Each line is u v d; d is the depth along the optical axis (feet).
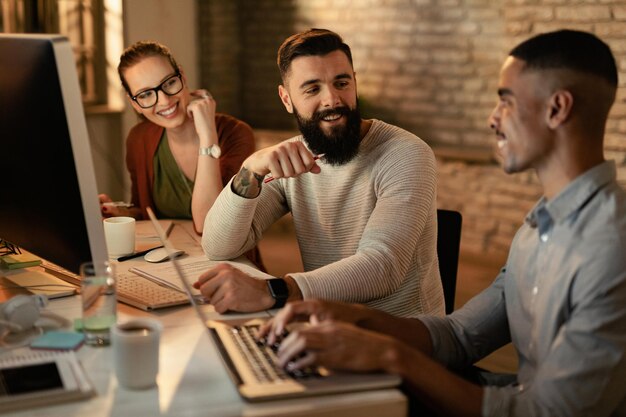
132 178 8.49
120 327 3.85
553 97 4.01
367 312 4.67
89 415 3.46
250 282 4.97
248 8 18.04
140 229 7.35
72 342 4.23
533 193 13.98
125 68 7.70
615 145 13.20
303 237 6.42
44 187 4.73
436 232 6.13
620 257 3.81
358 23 16.78
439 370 3.98
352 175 6.06
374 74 16.75
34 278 5.55
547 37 4.08
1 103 4.88
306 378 3.83
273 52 17.97
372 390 3.78
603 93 4.03
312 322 4.39
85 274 4.26
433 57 15.90
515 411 3.89
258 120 18.49
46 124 4.50
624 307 3.81
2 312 4.49
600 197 4.00
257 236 6.44
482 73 15.30
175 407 3.56
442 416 4.09
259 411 3.53
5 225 5.36
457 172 14.97
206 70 17.38
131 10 15.19
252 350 4.22
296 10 17.53
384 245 5.42
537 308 4.20
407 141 5.93
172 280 5.51
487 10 15.02
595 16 13.21
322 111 5.89
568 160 4.08
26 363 3.89
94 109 14.75
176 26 16.40
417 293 5.92
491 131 15.33
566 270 4.00
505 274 4.83
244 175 5.97
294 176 5.77
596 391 3.81
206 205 7.37
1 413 3.45
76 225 4.58
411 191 5.70
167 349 4.28
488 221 14.69
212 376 3.92
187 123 7.95
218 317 4.84
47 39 4.35
